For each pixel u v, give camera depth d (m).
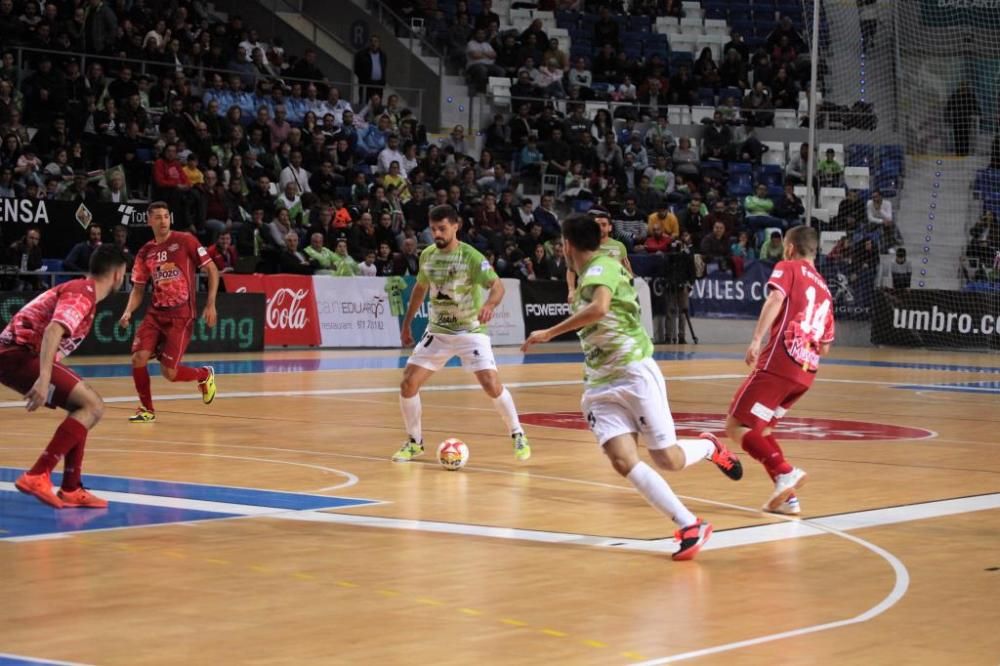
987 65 39.25
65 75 28.50
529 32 39.06
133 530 8.71
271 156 30.05
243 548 8.18
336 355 26.69
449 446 12.00
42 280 25.05
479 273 12.42
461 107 38.53
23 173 25.78
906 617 6.68
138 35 31.44
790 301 9.99
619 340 8.52
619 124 38.16
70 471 9.54
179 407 16.88
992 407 19.27
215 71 31.84
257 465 11.95
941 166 38.34
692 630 6.37
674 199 35.69
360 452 13.06
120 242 24.98
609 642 6.12
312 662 5.70
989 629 6.46
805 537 8.91
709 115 39.62
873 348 33.59
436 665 5.69
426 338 12.62
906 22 40.03
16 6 30.25
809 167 29.75
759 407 9.87
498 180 33.47
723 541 8.73
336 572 7.55
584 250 8.67
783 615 6.70
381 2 38.00
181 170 27.11
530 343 8.47
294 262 28.14
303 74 34.25
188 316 15.50
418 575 7.51
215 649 5.88
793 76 40.88
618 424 8.51
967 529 9.30
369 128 33.19
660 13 43.09
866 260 33.97
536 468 12.23
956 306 33.06
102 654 5.76
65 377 9.51
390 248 29.81
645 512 9.85
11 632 6.11
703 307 34.25
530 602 6.90
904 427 16.42
